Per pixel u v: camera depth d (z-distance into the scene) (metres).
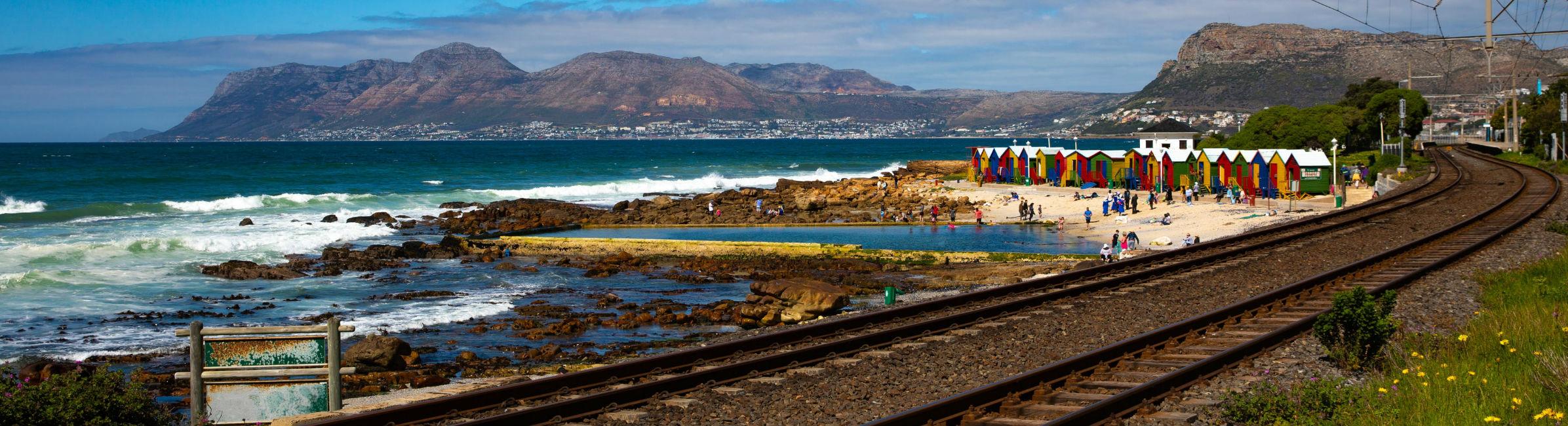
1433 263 30.30
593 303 36.75
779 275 42.75
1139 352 18.94
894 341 21.30
